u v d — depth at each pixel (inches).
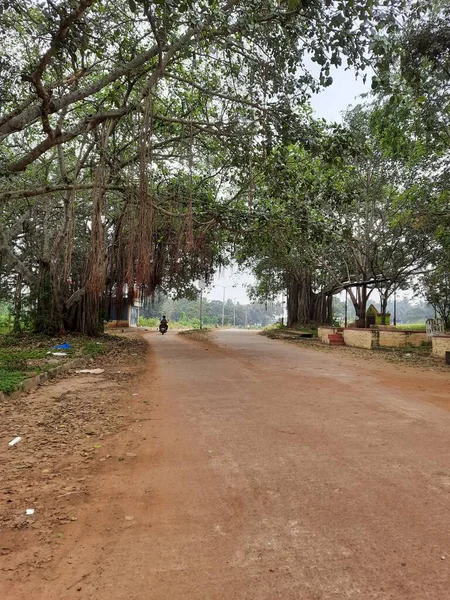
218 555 105.8
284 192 528.4
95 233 402.3
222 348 669.3
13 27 391.2
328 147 412.8
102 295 786.2
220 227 591.5
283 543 110.3
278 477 151.9
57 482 152.9
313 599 89.4
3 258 768.3
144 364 469.1
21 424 228.4
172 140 508.1
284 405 259.6
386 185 835.4
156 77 358.3
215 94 405.4
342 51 331.0
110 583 95.7
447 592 90.7
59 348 573.6
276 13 326.3
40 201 728.3
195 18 296.7
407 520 120.8
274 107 408.8
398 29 313.9
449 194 550.0
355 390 307.0
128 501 136.5
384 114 478.0
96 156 543.2
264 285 1328.7
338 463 164.1
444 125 483.5
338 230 649.6
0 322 1246.9
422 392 299.4
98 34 390.6
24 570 101.0
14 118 297.9
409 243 855.1
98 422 231.3
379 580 95.0
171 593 92.0
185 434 204.4
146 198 382.0
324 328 831.1
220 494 139.6
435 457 169.3
